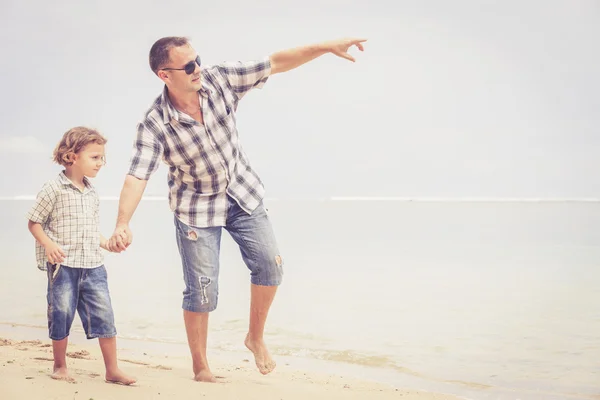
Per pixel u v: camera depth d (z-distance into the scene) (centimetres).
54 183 310
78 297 313
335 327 545
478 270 898
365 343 491
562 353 461
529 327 543
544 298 678
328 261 1013
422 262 995
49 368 333
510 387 380
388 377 402
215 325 551
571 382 393
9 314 588
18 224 1973
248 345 337
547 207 4019
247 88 320
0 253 1091
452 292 718
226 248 1212
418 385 383
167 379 331
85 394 272
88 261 313
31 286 742
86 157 316
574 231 1691
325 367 425
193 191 318
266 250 322
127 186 296
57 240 309
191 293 321
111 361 310
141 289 723
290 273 873
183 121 300
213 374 362
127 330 528
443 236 1569
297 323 559
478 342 493
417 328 541
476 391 375
